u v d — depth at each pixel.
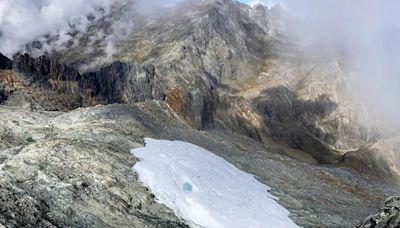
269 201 51.50
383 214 39.34
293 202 54.78
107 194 37.97
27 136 58.09
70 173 38.97
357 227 41.75
